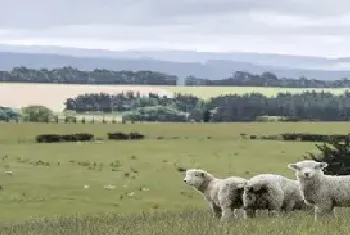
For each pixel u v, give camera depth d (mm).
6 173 87438
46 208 61344
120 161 105938
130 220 31828
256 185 30703
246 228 22516
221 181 32688
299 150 120938
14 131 153625
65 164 100375
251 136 155750
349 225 21875
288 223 23391
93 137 146875
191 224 25188
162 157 112500
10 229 31016
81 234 25891
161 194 73188
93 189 75375
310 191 28812
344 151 53094
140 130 171875
